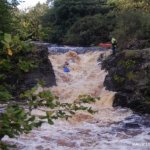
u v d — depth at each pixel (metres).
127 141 11.42
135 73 15.91
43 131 11.71
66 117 3.12
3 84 3.22
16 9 13.33
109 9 33.56
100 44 27.47
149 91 15.15
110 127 12.95
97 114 14.28
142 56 16.16
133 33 21.69
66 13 33.25
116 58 17.84
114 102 15.86
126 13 23.14
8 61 3.00
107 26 29.62
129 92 15.72
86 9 33.41
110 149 10.56
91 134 12.01
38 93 2.94
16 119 2.51
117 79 16.64
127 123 13.41
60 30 32.47
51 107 2.95
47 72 17.80
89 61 21.52
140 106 15.01
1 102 2.83
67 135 11.68
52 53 22.52
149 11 29.67
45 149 10.21
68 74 19.69
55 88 17.84
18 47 2.93
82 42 30.03
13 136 2.58
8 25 9.77
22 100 2.95
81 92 17.61
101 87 17.98
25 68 3.20
